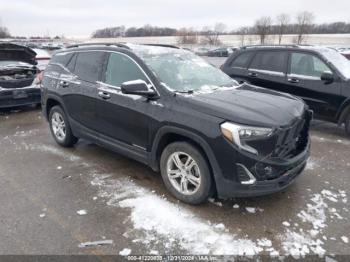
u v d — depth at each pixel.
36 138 6.11
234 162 3.16
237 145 3.13
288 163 3.33
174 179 3.76
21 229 3.22
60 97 5.19
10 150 5.46
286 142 3.38
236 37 90.06
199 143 3.32
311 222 3.33
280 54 6.99
